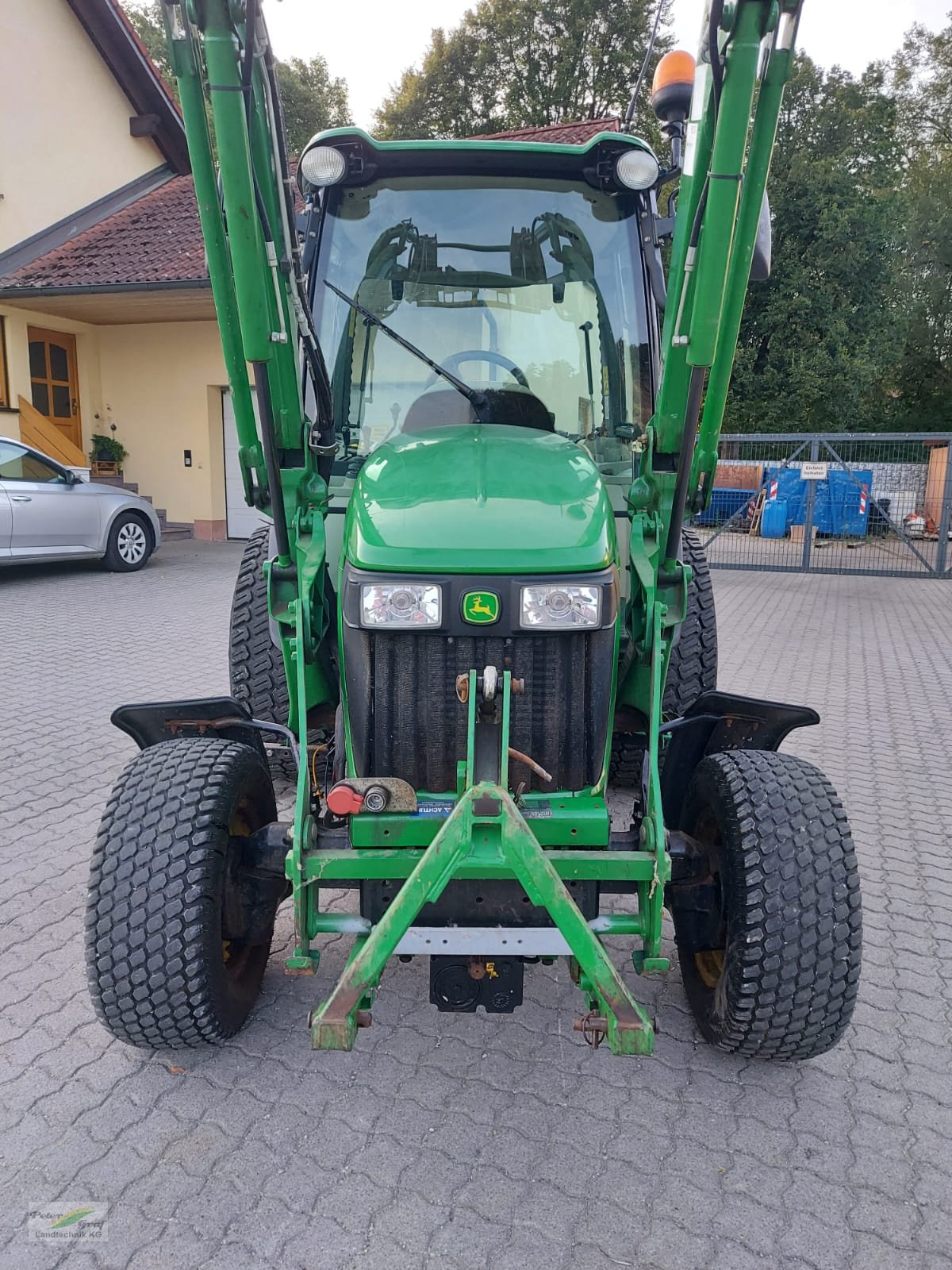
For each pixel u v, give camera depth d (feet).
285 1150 8.26
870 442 46.73
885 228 82.48
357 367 11.09
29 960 11.14
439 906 8.10
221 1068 9.32
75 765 17.42
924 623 33.88
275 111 8.51
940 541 45.19
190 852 8.45
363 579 8.09
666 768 10.39
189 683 22.91
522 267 11.10
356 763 8.50
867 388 84.33
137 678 23.31
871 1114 8.84
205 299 43.16
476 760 7.83
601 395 11.16
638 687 9.47
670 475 9.32
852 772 18.24
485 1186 7.88
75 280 42.96
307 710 9.64
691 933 9.27
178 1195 7.77
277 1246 7.28
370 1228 7.45
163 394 49.80
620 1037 6.83
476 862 7.27
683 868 9.12
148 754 9.29
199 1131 8.48
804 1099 9.02
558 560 8.04
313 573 9.28
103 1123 8.56
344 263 11.09
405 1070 9.35
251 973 9.88
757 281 9.70
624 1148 8.34
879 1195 7.88
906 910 12.80
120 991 8.41
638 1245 7.32
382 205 11.09
